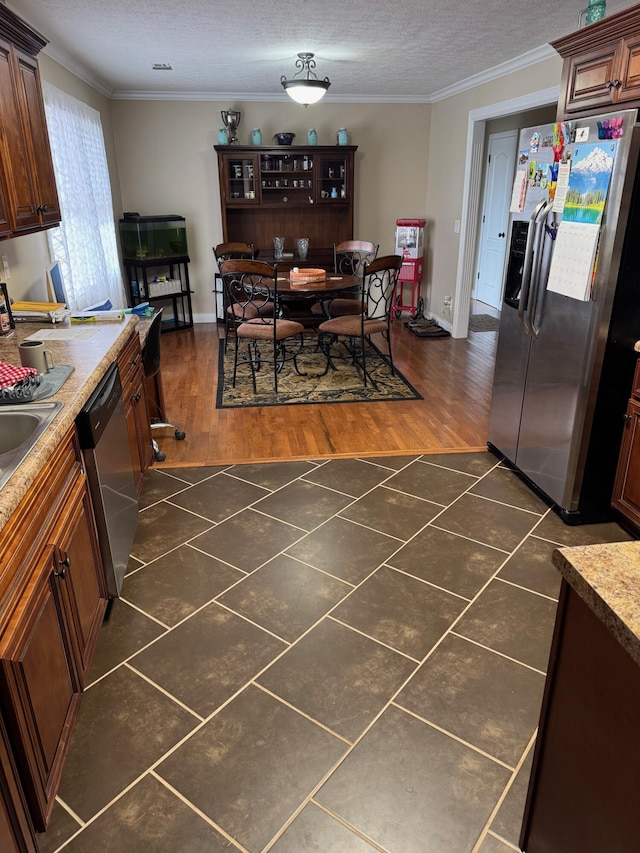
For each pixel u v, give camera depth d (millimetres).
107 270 5434
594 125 2326
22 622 1223
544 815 1219
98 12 3406
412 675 1866
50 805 1346
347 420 4020
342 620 2113
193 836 1392
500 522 2746
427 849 1362
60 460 1633
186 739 1647
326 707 1749
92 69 4980
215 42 4113
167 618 2127
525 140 4879
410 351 5793
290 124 6539
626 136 2154
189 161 6516
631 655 823
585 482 2660
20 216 2521
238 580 2334
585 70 2578
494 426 3432
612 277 2332
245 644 2000
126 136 6324
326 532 2666
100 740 1646
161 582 2324
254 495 3008
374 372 5094
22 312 2988
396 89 6121
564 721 1108
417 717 1714
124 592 2266
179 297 6934
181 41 4074
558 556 1042
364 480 3166
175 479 3186
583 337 2479
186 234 6742
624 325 2420
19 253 3400
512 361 3146
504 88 5008
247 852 1355
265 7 3330
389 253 7207
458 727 1681
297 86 4305
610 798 978
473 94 5598
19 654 1186
